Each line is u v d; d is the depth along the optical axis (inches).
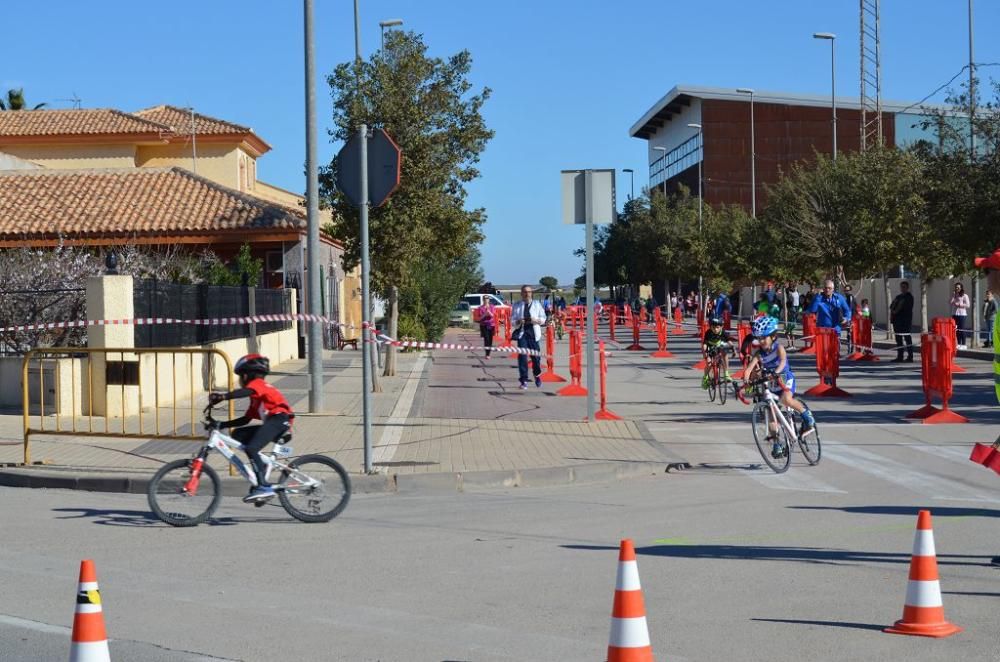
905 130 2982.3
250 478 391.5
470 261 2928.2
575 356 860.0
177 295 752.3
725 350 806.5
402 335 1565.0
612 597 284.5
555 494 457.4
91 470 488.4
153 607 278.4
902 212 1448.1
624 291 3794.3
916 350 1349.7
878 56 1833.2
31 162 1446.9
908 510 404.8
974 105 1168.8
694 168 3201.3
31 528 384.5
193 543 358.3
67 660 235.6
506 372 1095.6
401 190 901.8
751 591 288.7
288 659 235.9
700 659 232.1
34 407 676.1
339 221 934.4
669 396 863.7
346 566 322.7
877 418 698.8
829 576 304.8
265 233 1219.9
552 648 241.6
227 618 267.7
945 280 1784.0
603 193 637.3
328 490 395.5
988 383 930.1
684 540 354.3
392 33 925.8
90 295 660.7
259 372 402.3
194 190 1307.8
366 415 480.1
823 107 3024.1
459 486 471.2
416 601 282.4
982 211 1122.0
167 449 547.8
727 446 589.0
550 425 643.5
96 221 1232.2
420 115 895.1
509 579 304.5
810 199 1721.2
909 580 253.1
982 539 349.7
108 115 1740.9
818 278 1815.9
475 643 245.8
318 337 695.7
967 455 543.2
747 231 2255.2
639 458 522.3
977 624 255.9
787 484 471.2
